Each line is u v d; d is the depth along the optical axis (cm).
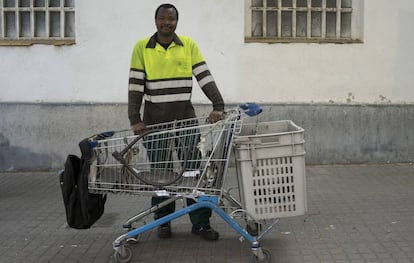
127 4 719
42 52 729
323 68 734
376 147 747
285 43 727
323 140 743
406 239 446
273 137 377
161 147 398
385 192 603
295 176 381
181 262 408
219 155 386
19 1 748
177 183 391
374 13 728
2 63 731
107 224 509
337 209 539
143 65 430
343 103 739
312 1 751
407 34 733
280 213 383
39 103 736
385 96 742
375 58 735
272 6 748
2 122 740
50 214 545
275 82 734
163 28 420
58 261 418
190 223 505
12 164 748
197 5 718
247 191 379
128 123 734
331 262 400
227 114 408
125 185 393
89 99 736
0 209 564
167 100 432
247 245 441
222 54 727
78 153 743
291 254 418
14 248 447
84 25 723
